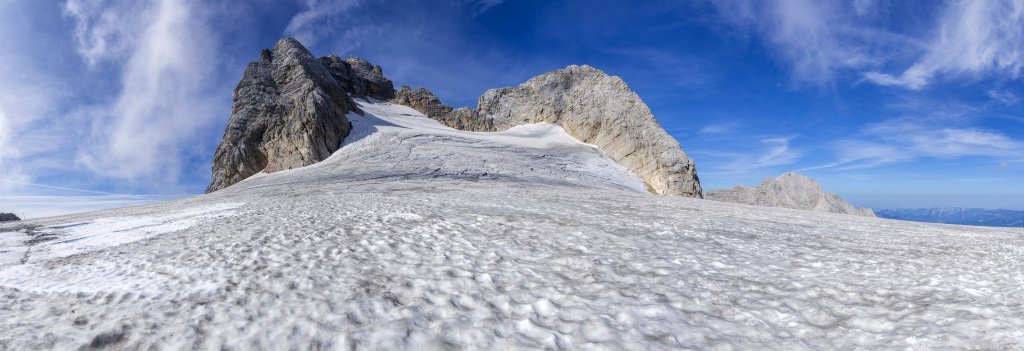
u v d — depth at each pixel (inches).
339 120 2854.3
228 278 250.2
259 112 2815.0
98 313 197.6
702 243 403.9
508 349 159.0
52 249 396.8
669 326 182.5
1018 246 445.1
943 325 180.5
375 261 293.9
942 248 422.9
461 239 376.5
